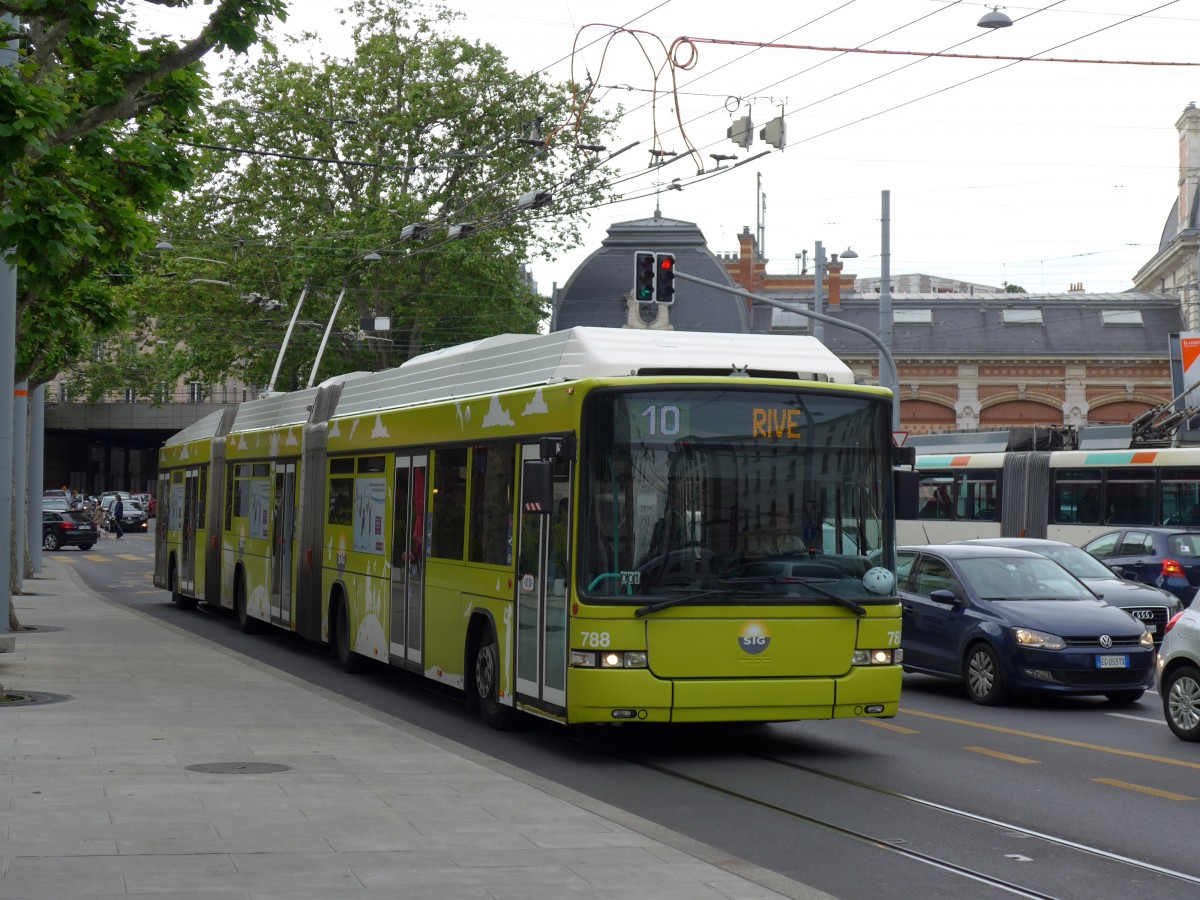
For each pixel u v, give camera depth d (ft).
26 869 22.79
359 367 164.96
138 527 251.39
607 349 38.88
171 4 44.34
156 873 22.68
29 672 52.31
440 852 24.76
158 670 53.57
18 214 42.24
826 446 38.42
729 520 37.29
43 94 40.96
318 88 153.69
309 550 62.03
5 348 59.98
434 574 47.24
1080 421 209.56
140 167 47.73
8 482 62.85
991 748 40.73
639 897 21.99
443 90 151.64
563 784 34.76
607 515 36.70
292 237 151.53
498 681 42.14
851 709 37.70
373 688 53.31
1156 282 223.30
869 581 38.24
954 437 115.55
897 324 215.72
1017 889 24.64
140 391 280.51
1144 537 81.00
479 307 157.48
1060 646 48.65
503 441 42.16
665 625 36.45
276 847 24.79
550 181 149.89
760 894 22.31
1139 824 30.25
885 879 25.32
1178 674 42.34
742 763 37.86
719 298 195.72
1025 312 215.10
